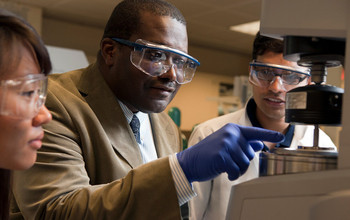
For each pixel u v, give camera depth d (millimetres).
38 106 573
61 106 945
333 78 1896
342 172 497
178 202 718
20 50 550
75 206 764
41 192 827
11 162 562
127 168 1027
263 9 612
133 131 1149
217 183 1351
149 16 998
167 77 1008
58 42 5602
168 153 1303
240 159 714
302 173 535
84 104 1005
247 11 4742
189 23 5469
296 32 583
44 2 4758
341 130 524
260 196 562
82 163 928
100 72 1109
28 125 563
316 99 581
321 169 536
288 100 625
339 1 557
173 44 1006
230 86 7586
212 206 1359
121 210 732
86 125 985
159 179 729
